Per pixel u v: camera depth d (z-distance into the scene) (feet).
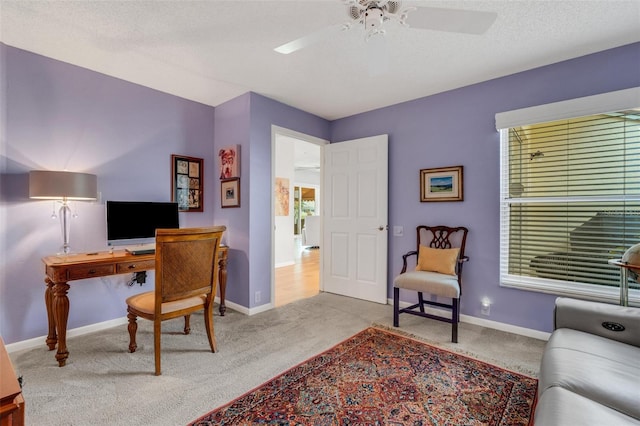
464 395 5.86
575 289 8.11
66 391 5.97
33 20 6.56
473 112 9.77
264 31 6.99
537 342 8.23
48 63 8.24
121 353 7.57
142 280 10.02
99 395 5.85
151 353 7.59
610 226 7.86
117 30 6.97
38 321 8.09
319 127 13.25
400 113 11.51
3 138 7.59
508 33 6.95
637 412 3.29
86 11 6.25
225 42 7.47
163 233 6.58
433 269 9.55
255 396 5.83
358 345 8.04
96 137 9.13
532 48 7.60
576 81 8.02
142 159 10.14
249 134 10.62
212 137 12.10
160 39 7.35
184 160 11.23
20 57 7.80
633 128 7.50
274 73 9.16
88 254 8.47
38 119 8.10
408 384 6.23
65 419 5.16
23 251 7.89
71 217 8.66
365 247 12.27
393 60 8.25
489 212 9.43
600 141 7.91
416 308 10.84
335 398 5.77
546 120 8.25
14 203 7.77
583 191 8.15
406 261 10.86
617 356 4.39
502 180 9.34
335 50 7.79
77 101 8.75
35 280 8.05
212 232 7.45
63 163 8.52
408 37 7.13
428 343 8.16
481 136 9.60
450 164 10.23
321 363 7.09
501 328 9.13
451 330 9.09
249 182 10.65
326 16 6.44
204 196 11.83
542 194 8.75
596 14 6.23
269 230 11.25
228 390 6.03
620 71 7.46
